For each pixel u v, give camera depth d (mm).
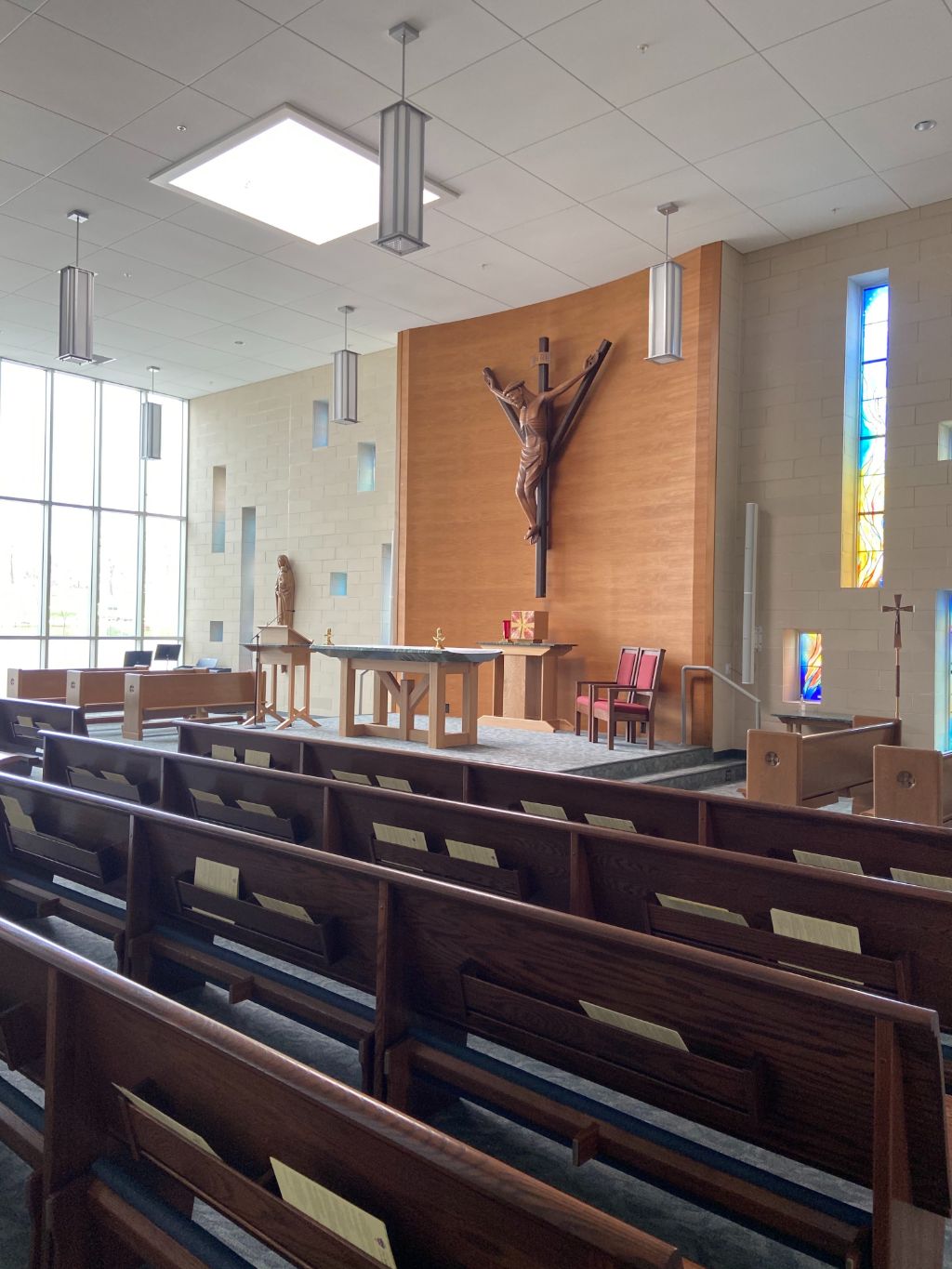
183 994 3164
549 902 2896
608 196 8000
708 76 6277
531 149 7207
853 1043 1595
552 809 3639
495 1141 2336
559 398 10320
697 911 2490
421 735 8508
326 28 5816
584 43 5922
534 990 2061
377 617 12625
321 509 13383
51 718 6516
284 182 7883
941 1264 1719
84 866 3314
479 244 8977
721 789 8062
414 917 2238
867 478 8867
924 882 2775
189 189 7926
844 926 2205
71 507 14102
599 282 9969
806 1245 1630
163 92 6547
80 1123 1634
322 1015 2439
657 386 9539
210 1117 1429
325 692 13219
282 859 2572
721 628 9195
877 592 8500
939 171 7586
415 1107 2311
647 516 9586
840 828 3018
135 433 14875
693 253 9227
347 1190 1243
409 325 11445
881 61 6102
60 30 5867
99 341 12352
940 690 8203
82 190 8039
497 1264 1086
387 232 5285
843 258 8719
